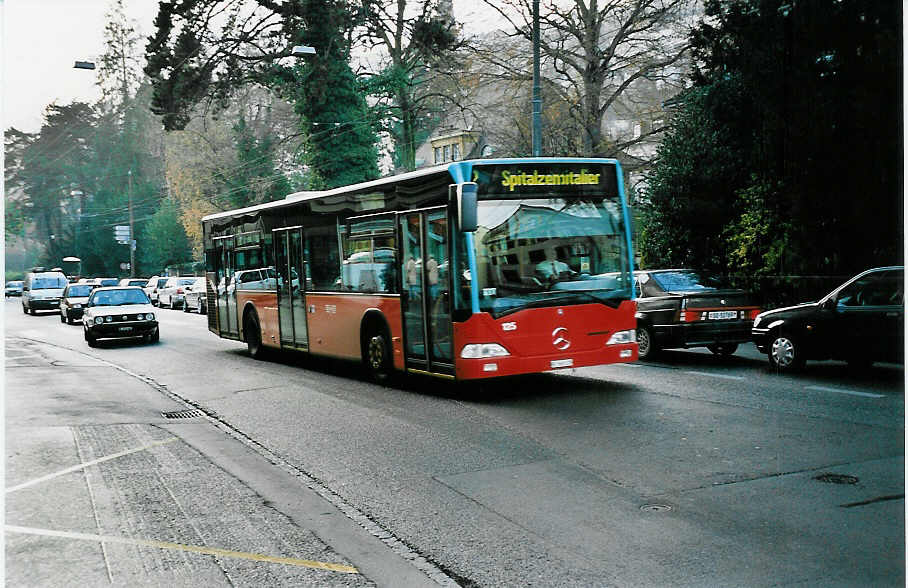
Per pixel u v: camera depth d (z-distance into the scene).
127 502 6.98
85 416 11.46
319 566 5.36
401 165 49.28
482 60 36.09
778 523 5.75
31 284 46.75
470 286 10.83
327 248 14.74
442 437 9.16
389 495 6.98
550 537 5.71
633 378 12.98
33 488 7.47
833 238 18.02
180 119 37.28
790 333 12.89
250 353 18.88
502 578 5.03
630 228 11.86
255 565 5.41
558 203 11.41
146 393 13.84
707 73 21.09
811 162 17.47
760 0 18.27
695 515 6.01
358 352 13.83
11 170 90.06
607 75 32.56
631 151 34.81
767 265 19.16
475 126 38.09
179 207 71.31
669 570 5.02
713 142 20.91
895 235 16.72
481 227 10.95
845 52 16.98
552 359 11.16
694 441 8.35
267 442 9.39
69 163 92.19
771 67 18.28
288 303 16.50
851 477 6.80
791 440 8.20
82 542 5.93
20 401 12.95
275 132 58.53
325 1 36.66
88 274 89.62
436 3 38.34
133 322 23.86
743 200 20.09
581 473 7.34
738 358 15.23
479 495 6.82
